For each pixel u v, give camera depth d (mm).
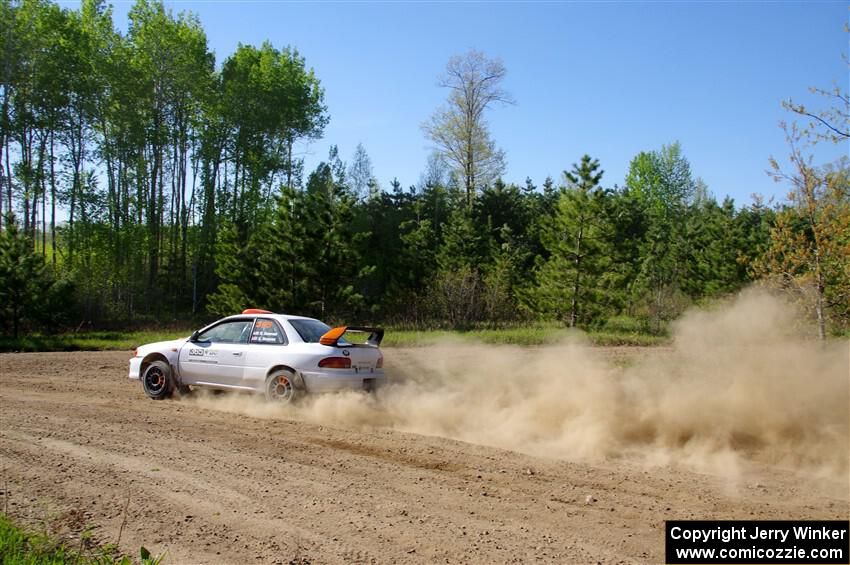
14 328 29234
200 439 7715
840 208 11867
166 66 39250
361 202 52188
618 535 4848
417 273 40469
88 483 5945
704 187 65438
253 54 46875
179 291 43281
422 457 7031
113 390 11852
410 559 4359
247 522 5039
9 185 37188
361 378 9750
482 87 48125
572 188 33344
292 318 10492
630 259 42750
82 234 39094
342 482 6078
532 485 6062
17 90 37000
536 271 37344
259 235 33062
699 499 5730
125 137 39938
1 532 4590
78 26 38844
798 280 12258
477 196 51031
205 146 42469
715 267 44562
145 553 4113
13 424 8352
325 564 4285
